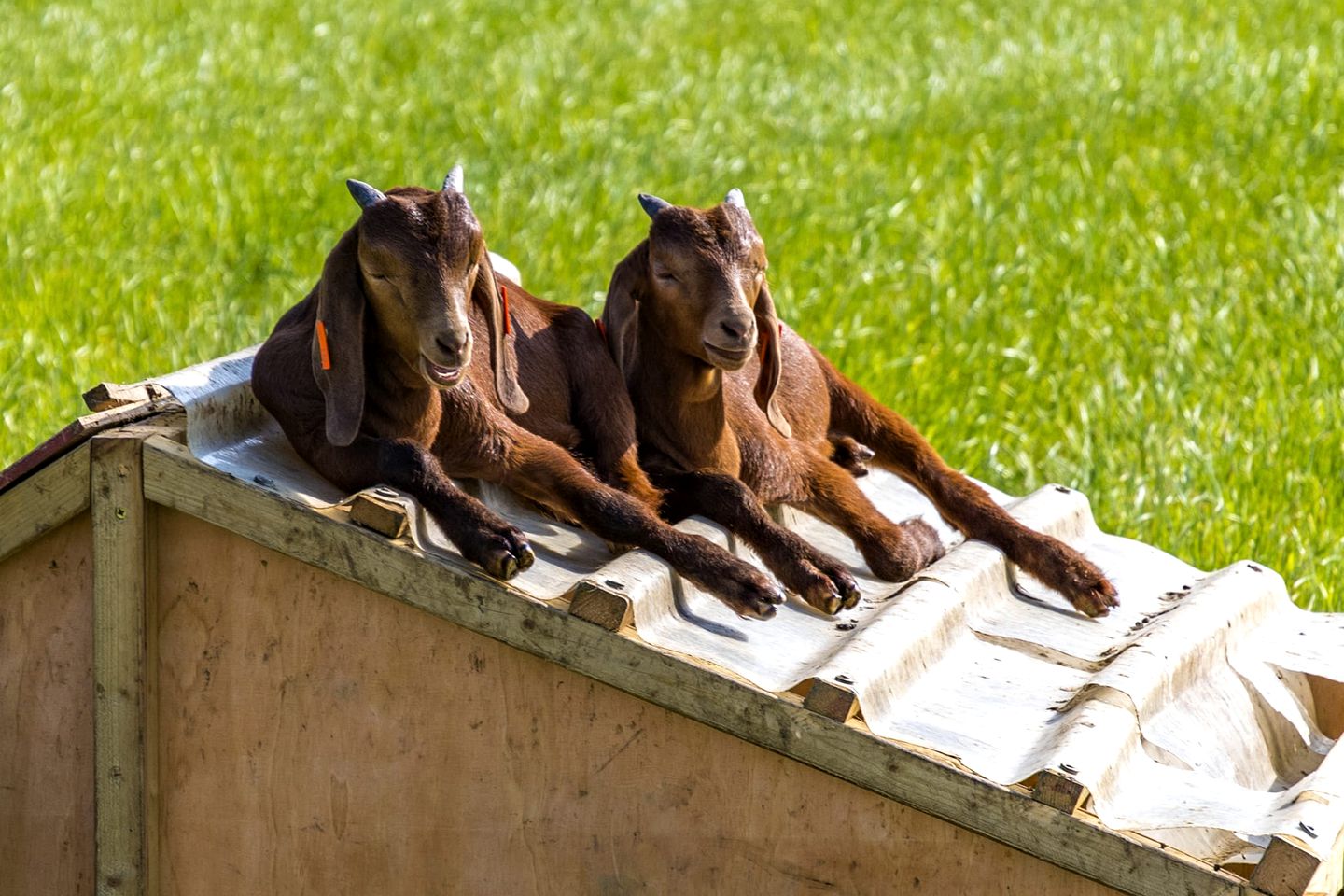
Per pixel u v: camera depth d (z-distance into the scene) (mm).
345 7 35531
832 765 7766
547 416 9492
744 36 35094
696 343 9172
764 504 10164
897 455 11109
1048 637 9438
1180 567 10797
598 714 8234
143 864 8812
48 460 8461
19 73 27656
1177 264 20891
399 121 26766
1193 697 9203
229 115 26234
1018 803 7520
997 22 35062
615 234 21297
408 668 8430
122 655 8562
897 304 19562
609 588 7945
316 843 8766
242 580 8508
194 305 18250
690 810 8219
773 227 21859
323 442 8641
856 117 27938
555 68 30547
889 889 7977
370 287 8195
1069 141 26469
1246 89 28734
